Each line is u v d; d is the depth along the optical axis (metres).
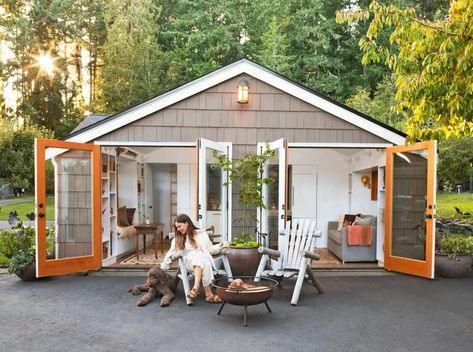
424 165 6.39
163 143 6.90
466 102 5.23
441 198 12.77
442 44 4.86
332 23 21.58
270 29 20.28
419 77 5.46
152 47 22.55
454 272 6.25
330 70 22.17
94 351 3.57
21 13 25.91
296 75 21.22
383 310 4.69
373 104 16.39
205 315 4.52
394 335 3.92
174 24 22.75
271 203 6.67
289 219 9.52
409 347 3.64
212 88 6.95
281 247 5.76
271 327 4.14
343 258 7.42
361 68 21.95
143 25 22.83
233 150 6.95
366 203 9.29
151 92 21.73
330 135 6.95
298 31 21.66
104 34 26.94
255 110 6.95
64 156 6.62
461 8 5.29
